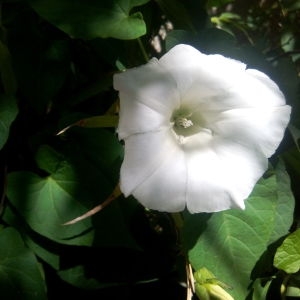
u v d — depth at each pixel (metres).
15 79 0.21
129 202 0.20
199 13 0.24
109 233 0.20
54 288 0.23
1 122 0.19
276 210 0.23
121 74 0.17
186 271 0.21
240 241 0.21
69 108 0.23
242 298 0.21
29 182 0.20
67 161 0.20
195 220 0.21
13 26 0.21
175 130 0.19
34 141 0.21
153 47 0.27
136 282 0.22
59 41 0.21
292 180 0.26
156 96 0.17
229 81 0.18
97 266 0.22
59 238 0.20
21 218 0.21
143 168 0.17
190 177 0.18
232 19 0.31
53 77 0.21
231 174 0.18
